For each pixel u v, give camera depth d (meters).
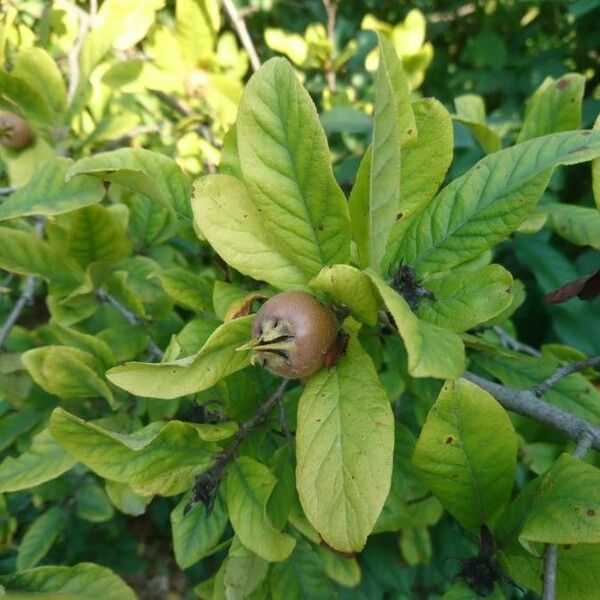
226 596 0.24
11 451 0.43
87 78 0.34
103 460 0.20
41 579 0.22
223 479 0.22
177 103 0.40
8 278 0.41
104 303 0.34
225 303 0.22
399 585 0.45
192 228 0.24
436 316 0.18
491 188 0.19
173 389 0.17
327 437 0.17
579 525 0.17
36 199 0.24
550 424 0.20
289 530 0.26
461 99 0.33
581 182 0.51
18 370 0.34
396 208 0.16
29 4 0.40
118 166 0.22
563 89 0.27
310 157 0.17
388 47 0.16
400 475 0.28
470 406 0.18
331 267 0.16
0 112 0.33
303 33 0.63
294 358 0.17
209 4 0.35
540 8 0.61
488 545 0.20
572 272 0.43
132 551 0.56
